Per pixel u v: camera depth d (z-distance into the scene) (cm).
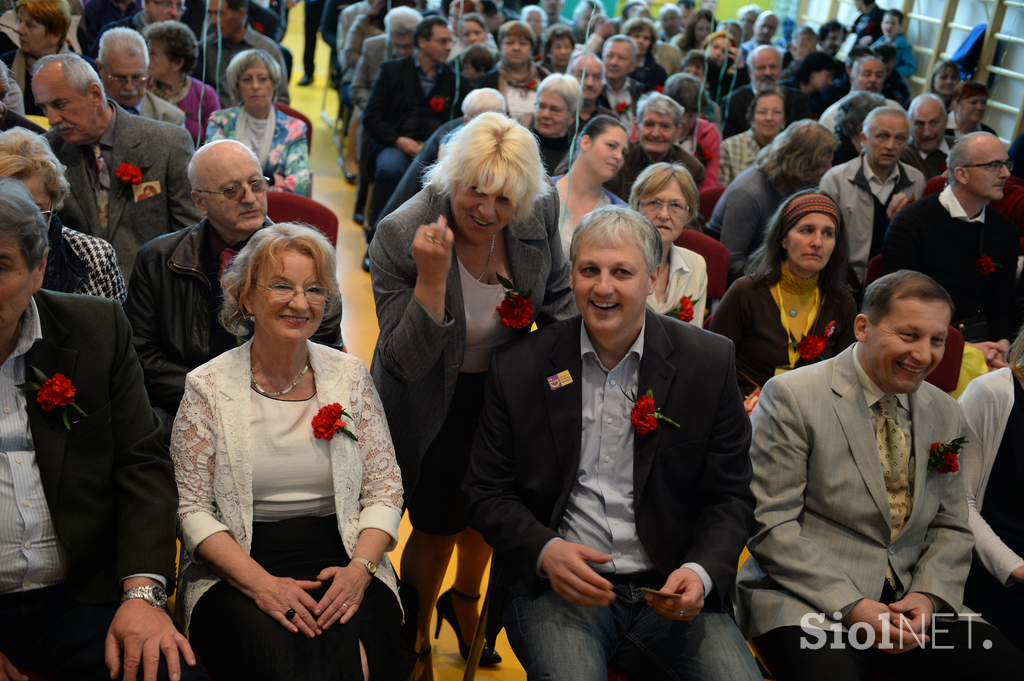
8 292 147
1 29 414
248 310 178
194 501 175
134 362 177
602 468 187
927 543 197
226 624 164
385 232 202
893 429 194
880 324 187
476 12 679
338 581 170
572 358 188
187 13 527
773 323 270
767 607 190
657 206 283
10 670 155
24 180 205
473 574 233
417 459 209
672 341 187
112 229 290
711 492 186
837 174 402
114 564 174
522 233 207
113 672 154
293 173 418
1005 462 208
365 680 165
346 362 190
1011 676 180
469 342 212
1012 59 635
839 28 780
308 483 181
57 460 163
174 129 304
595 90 479
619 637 182
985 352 324
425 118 530
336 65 779
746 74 705
